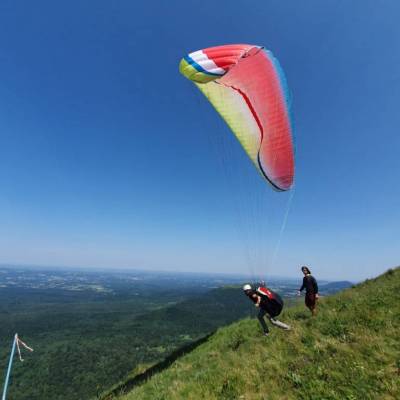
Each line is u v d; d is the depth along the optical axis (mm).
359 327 8680
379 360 6695
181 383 8430
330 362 7082
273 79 10930
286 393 6426
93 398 13633
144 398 8773
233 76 10750
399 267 16531
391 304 9812
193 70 9445
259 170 12164
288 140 11188
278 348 8820
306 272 12141
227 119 11289
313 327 9789
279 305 9883
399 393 5527
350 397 5754
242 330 13148
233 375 7652
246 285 10086
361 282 17344
